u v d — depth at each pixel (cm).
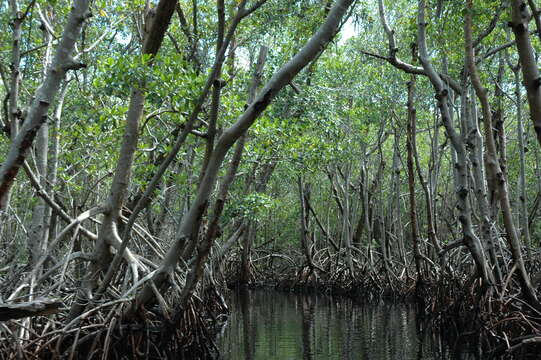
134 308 812
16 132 604
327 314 1539
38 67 1204
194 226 797
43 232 976
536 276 972
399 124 1858
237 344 1075
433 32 1123
